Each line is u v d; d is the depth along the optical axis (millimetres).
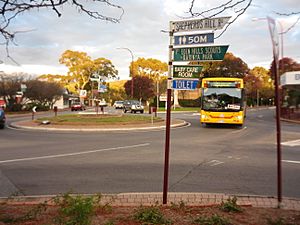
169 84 5898
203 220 4676
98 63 75062
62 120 26641
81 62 78312
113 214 5176
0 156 12102
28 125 25125
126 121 26125
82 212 4254
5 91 51000
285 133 20891
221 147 14445
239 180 8453
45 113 49719
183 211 5332
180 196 6707
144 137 18312
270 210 5449
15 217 5000
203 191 7449
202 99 24000
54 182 8273
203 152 12992
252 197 6652
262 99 104500
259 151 13336
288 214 5188
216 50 5516
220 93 23734
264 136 19047
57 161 11039
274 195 7078
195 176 8859
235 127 24984
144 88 70000
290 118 37500
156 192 7234
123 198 6574
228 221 4660
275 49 4727
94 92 69938
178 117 37844
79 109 61250
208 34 5547
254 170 9641
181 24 5730
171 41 5859
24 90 49844
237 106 23594
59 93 62562
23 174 9141
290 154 12625
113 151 13203
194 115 42844
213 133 20609
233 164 10539
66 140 16953
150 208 5113
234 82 23750
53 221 4652
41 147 14430
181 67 5855
